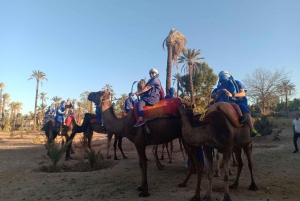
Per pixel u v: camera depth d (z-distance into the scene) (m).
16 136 29.27
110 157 11.46
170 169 8.72
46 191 6.20
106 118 6.73
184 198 5.48
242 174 7.86
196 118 5.84
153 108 6.00
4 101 82.38
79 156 12.16
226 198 4.91
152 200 5.39
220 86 6.22
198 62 39.75
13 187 6.65
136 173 8.02
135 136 6.05
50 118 14.37
